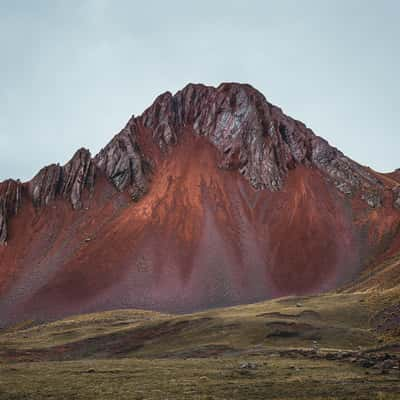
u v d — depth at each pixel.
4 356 73.12
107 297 177.88
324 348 56.34
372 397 26.88
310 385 31.84
